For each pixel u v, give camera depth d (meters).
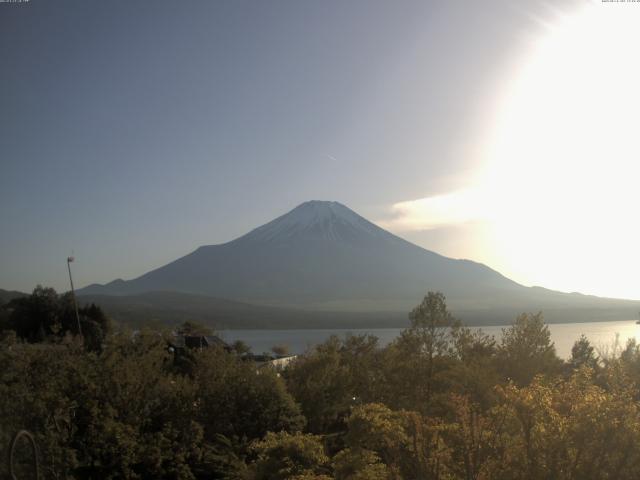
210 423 20.25
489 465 9.46
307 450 13.91
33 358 17.25
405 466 10.26
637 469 8.93
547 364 21.66
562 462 9.05
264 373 22.25
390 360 25.34
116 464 16.27
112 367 18.59
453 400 10.88
